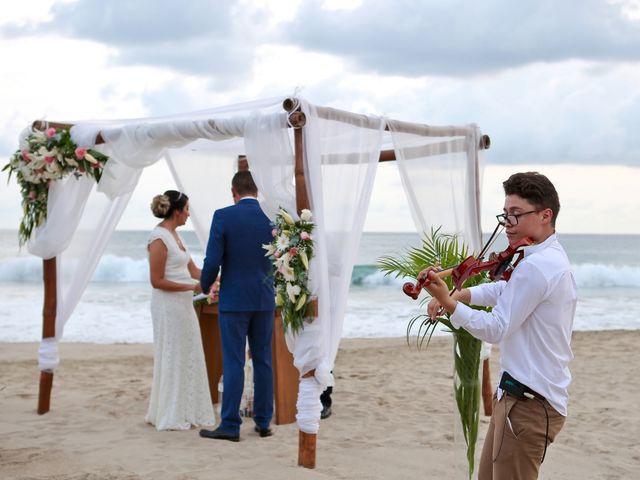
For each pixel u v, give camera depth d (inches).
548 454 193.3
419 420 229.8
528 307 100.8
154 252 210.1
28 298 716.7
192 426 214.8
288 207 182.1
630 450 197.9
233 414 201.5
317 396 178.5
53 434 206.5
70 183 229.9
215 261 196.7
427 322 149.7
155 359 216.2
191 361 214.7
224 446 194.4
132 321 551.8
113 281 872.9
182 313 213.2
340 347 413.1
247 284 198.8
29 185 227.3
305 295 175.3
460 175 232.2
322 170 187.9
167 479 165.5
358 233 192.2
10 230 1736.0
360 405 251.6
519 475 103.8
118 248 1530.5
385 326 547.2
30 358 368.5
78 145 223.9
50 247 228.5
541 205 103.7
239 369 201.5
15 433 207.6
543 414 102.4
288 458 183.9
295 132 179.9
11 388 277.9
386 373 318.7
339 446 197.8
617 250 1893.5
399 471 175.2
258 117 185.0
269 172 183.8
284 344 225.9
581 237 2581.2
